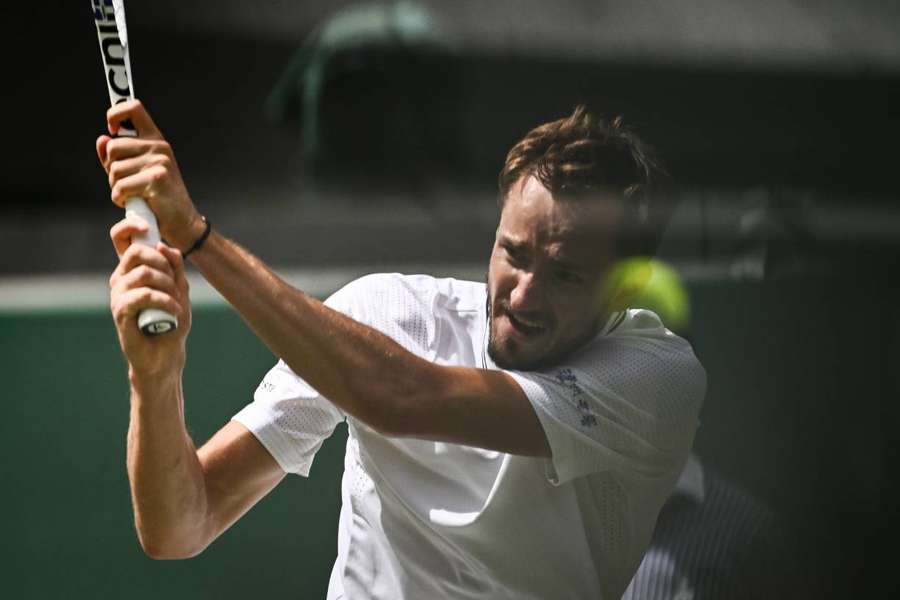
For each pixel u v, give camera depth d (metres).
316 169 7.34
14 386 9.15
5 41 7.39
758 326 7.02
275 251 7.48
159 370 5.85
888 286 7.02
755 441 7.11
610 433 6.50
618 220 6.42
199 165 7.38
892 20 6.82
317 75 7.23
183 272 5.73
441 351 6.86
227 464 6.93
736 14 6.81
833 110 6.78
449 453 6.59
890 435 7.02
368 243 7.25
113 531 9.40
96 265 8.48
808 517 6.97
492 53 6.95
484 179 7.09
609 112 6.62
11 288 8.74
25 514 9.26
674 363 6.78
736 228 7.09
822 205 6.95
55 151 7.58
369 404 5.95
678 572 6.78
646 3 6.82
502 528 6.59
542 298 6.46
